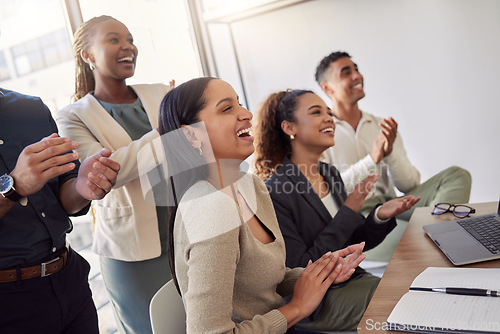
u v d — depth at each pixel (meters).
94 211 1.69
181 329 0.98
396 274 1.04
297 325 1.42
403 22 2.72
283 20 2.91
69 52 1.85
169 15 2.61
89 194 1.17
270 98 1.78
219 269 0.81
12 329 1.11
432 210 1.58
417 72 2.75
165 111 0.94
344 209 1.56
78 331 1.27
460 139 2.75
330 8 2.82
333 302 1.36
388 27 2.75
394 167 2.62
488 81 2.62
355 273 1.43
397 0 2.71
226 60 2.97
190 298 0.80
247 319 0.95
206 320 0.79
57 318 1.19
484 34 2.58
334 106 2.85
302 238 1.59
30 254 1.14
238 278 0.93
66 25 1.91
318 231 1.59
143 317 1.65
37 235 1.16
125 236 1.55
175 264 0.90
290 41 2.92
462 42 2.63
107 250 1.61
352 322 1.34
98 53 1.61
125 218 1.54
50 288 1.18
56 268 1.19
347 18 2.80
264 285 0.96
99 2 2.08
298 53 2.92
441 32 2.66
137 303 1.64
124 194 1.52
